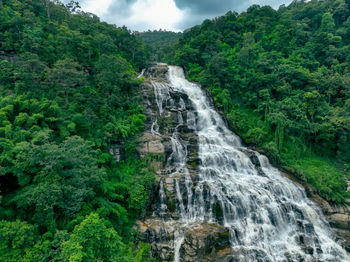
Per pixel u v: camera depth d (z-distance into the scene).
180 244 21.31
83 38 41.91
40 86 28.53
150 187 25.75
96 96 31.73
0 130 19.47
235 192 26.02
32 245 14.47
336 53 56.56
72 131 25.64
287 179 32.66
